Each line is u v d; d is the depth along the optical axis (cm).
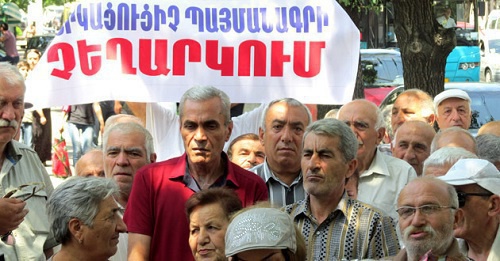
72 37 870
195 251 566
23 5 3719
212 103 633
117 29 874
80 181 543
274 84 887
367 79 2167
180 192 635
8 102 648
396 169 761
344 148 606
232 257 484
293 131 709
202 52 883
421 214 520
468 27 2834
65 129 1645
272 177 718
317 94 887
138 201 638
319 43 887
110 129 714
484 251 570
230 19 884
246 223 482
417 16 1199
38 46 2678
